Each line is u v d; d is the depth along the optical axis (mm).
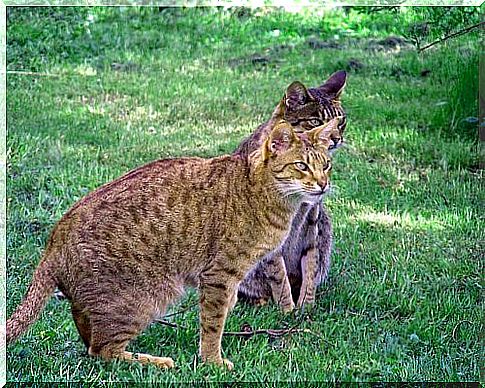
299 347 6414
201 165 6141
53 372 5840
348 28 16578
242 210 6008
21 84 13148
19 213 8641
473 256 8266
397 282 7645
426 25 11430
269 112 12477
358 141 11258
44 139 10898
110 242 5773
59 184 9477
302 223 7141
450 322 6949
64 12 16188
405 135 11500
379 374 5988
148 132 11578
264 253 6133
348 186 9867
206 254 6008
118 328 5883
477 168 10672
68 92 13000
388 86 13414
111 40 15555
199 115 12328
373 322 6984
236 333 6574
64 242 5789
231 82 13789
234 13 17422
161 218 5895
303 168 6066
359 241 8523
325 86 7789
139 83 13641
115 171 10023
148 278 5891
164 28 16562
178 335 6543
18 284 7273
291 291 7613
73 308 5906
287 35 16438
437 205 9500
